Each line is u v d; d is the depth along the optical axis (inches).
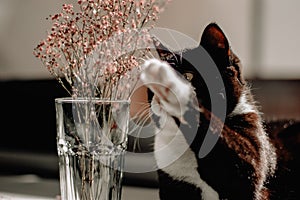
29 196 57.7
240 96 38.6
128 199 53.0
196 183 38.7
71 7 36.6
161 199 40.2
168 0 48.5
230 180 37.7
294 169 40.0
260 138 38.2
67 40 36.3
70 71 37.2
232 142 37.5
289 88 59.1
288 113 57.9
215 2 63.8
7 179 74.2
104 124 36.1
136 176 60.7
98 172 36.5
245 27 63.4
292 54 61.8
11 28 83.4
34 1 80.7
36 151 78.1
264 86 60.1
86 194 36.6
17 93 80.5
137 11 37.3
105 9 36.3
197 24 63.8
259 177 37.7
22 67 82.0
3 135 80.7
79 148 36.3
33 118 78.4
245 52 63.5
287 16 61.9
